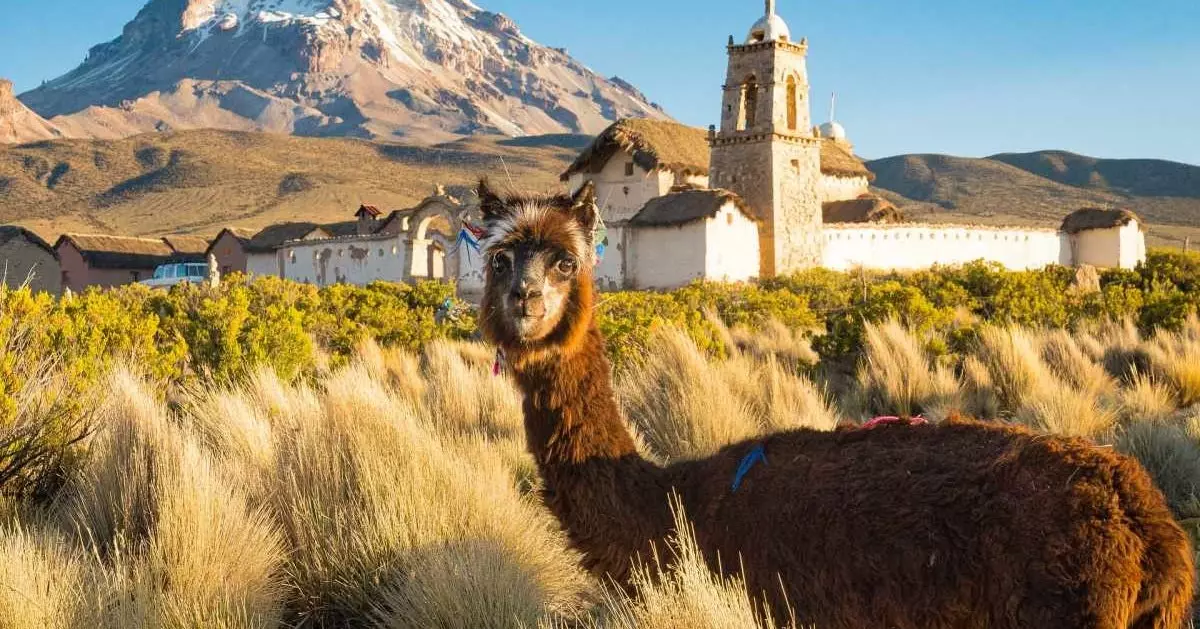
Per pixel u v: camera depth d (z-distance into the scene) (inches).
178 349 519.2
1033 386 511.8
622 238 2101.4
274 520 282.4
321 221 6899.6
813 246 2214.6
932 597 154.9
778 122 2146.9
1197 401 535.5
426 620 224.2
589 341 199.8
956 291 1037.8
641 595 187.3
